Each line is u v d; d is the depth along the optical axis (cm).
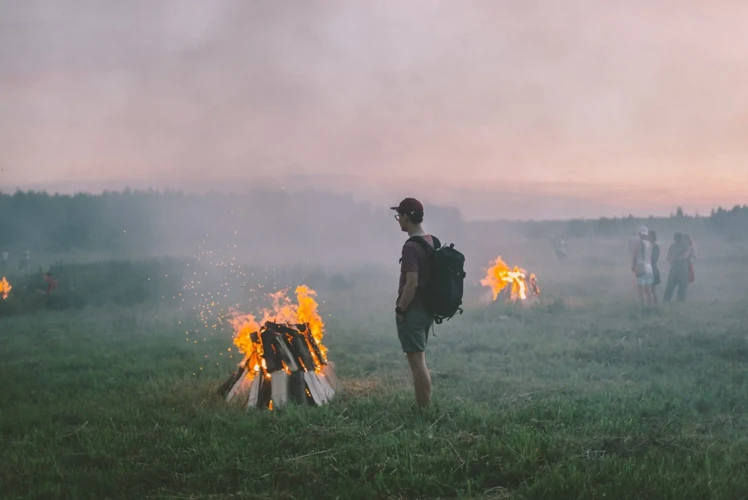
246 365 791
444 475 517
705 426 652
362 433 614
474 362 1014
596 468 519
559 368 946
